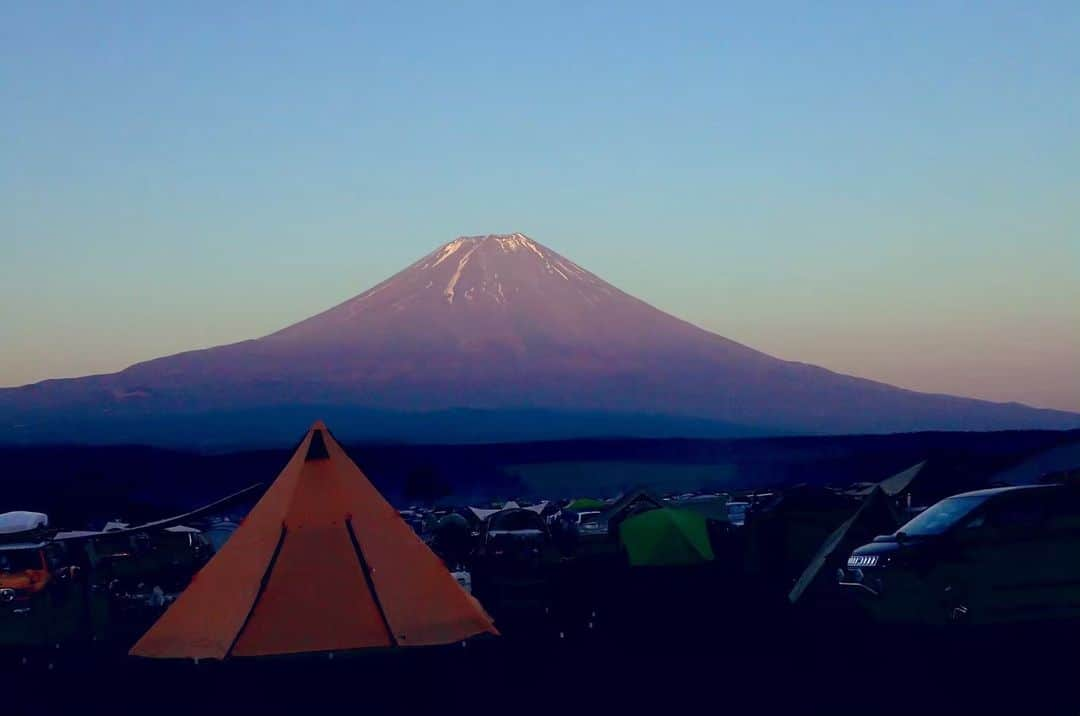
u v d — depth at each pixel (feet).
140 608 91.20
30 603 91.15
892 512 79.82
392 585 61.46
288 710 49.57
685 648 63.57
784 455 428.97
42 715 50.75
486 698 51.24
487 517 151.12
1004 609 56.75
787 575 98.84
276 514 63.57
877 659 54.65
